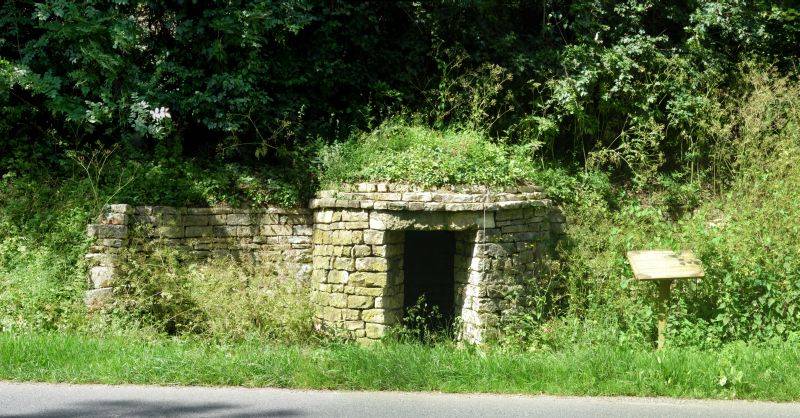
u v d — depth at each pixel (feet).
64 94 34.14
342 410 17.69
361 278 30.96
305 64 37.63
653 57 39.93
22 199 31.68
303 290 31.78
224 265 31.63
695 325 27.96
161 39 35.68
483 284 30.99
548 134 38.93
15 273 29.09
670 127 40.52
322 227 32.35
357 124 37.83
